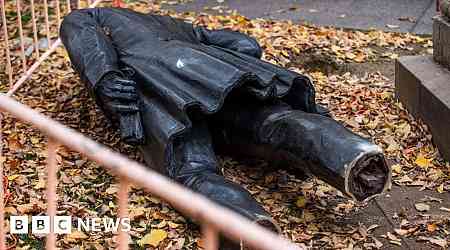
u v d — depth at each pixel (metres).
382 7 9.51
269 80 4.84
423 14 9.20
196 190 4.42
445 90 5.80
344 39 8.29
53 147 2.26
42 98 6.75
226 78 4.72
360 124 6.21
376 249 4.50
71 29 5.59
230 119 5.13
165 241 4.53
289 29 8.62
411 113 6.27
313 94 5.18
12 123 6.13
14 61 7.71
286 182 5.22
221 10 9.55
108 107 4.98
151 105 4.89
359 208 4.93
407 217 4.84
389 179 4.42
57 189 5.11
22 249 4.45
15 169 5.41
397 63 6.52
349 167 4.29
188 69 4.90
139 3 9.88
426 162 5.55
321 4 9.73
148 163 4.96
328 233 4.64
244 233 1.69
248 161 5.47
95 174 5.36
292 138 4.66
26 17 9.09
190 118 4.82
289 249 1.65
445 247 4.50
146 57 5.18
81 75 5.22
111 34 5.67
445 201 5.04
